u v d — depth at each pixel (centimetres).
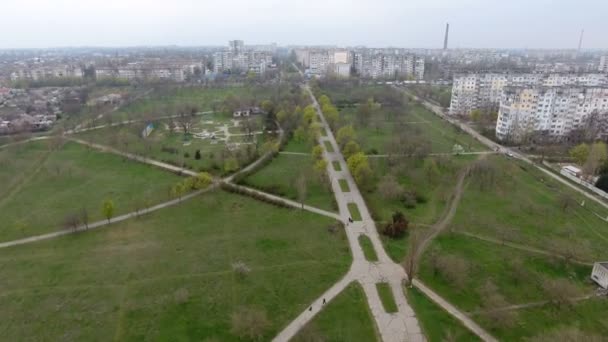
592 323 7256
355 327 7156
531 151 17975
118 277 8569
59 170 15075
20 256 9412
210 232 10588
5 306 7631
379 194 13038
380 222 11112
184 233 10531
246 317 7181
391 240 10212
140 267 8944
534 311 7600
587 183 13925
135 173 14988
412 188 13475
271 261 9219
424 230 10719
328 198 12725
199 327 7106
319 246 9869
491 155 17362
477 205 12306
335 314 7481
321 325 7200
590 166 14188
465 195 13050
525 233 10594
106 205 10781
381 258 9369
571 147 17912
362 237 10350
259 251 9644
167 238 10262
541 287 8300
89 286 8250
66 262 9150
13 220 11188
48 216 11450
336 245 9919
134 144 18375
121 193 13100
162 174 14875
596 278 8444
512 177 14662
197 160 16388
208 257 9375
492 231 10675
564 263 9144
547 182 14300
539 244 10025
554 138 19812
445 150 17988
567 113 19988
